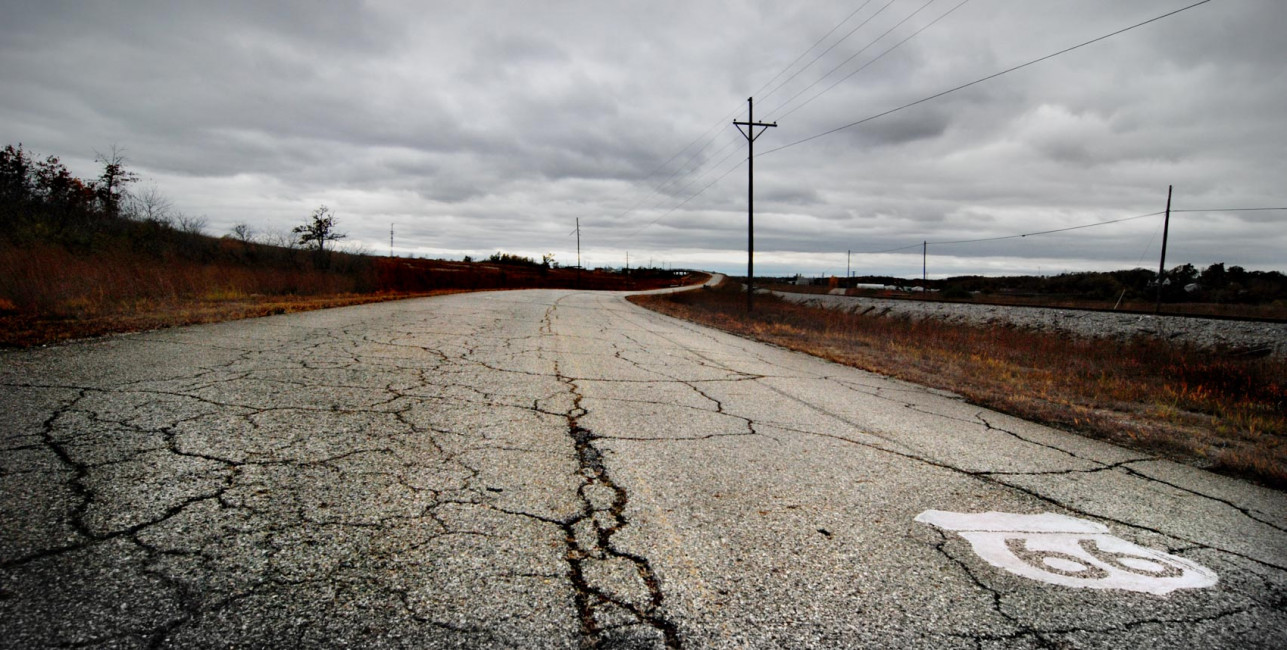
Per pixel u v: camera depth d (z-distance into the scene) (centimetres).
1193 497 375
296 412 456
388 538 258
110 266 1324
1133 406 708
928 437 496
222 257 2331
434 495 309
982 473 401
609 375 736
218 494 292
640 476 360
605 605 216
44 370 534
